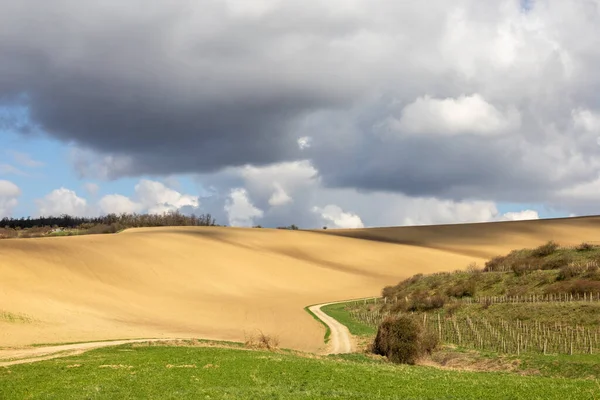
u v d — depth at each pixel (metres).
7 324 75.75
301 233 199.00
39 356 52.22
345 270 160.75
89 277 112.94
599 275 85.56
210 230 187.75
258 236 187.00
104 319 86.69
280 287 137.00
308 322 91.81
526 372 46.22
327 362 44.94
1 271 101.12
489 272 107.62
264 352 52.12
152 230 180.50
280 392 30.86
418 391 31.52
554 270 95.19
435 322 81.12
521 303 78.94
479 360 52.56
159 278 124.88
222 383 34.00
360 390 31.97
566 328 64.62
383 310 102.25
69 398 30.23
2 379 36.88
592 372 42.75
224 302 113.19
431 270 162.25
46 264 111.69
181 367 40.09
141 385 33.38
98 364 43.03
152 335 76.00
